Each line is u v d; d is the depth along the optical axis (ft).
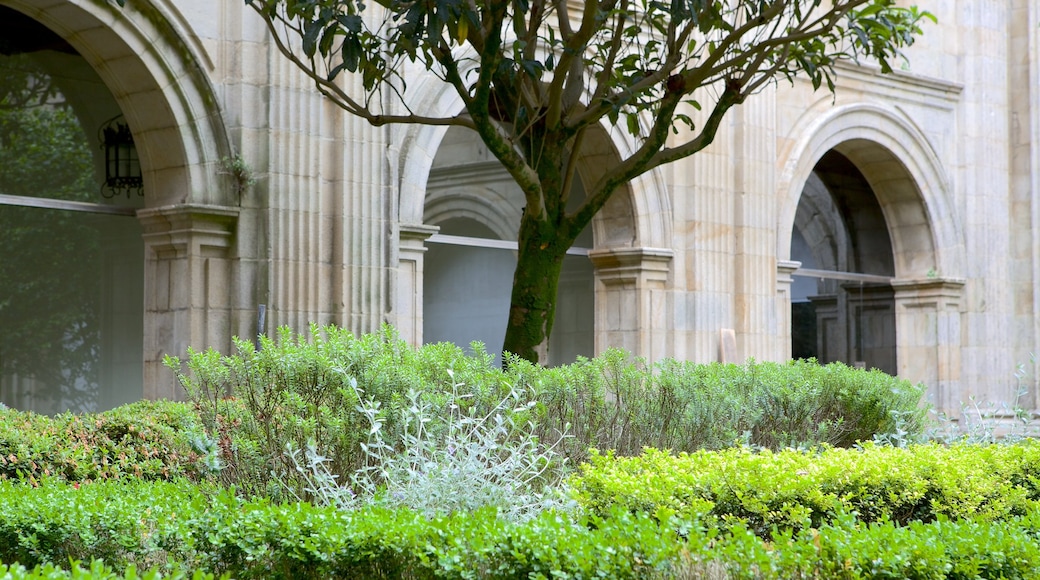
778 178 56.59
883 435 32.65
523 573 16.81
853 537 17.65
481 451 22.88
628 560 16.84
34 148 38.65
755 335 53.72
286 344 24.62
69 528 19.16
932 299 63.82
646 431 29.63
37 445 27.25
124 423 29.43
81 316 39.60
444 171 47.60
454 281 48.06
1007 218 67.31
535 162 30.22
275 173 39.11
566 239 29.81
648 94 33.14
